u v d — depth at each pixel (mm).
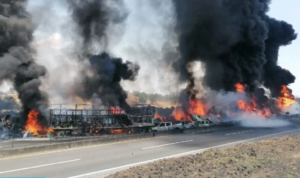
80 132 36000
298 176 11648
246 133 34969
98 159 18375
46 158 18688
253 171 12766
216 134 34250
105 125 38000
